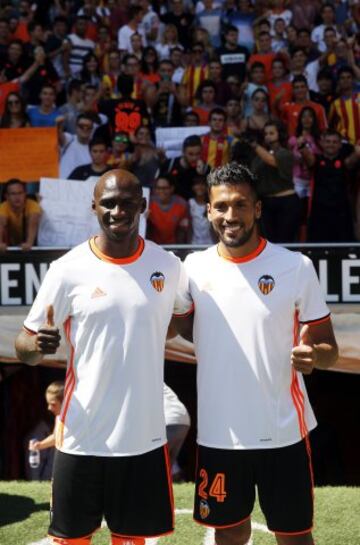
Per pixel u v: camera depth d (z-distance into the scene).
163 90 9.11
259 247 3.23
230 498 3.19
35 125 8.73
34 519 4.89
